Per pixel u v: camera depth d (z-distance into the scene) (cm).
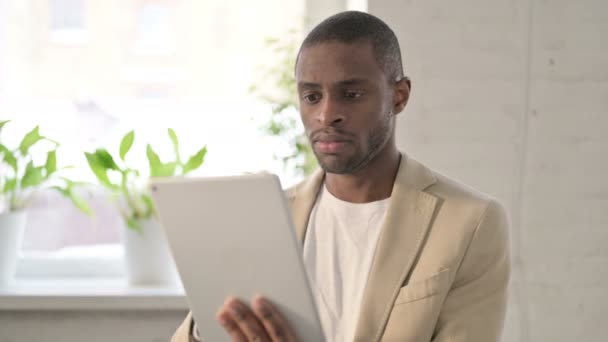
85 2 248
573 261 229
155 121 251
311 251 145
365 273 138
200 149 233
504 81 225
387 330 133
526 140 226
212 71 251
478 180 227
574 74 225
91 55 250
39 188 253
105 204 255
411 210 139
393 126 142
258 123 248
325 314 139
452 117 225
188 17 250
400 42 223
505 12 224
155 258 234
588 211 228
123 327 228
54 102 250
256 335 114
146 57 250
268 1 250
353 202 145
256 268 112
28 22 248
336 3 252
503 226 141
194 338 134
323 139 132
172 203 115
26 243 253
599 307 230
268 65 250
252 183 108
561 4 224
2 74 248
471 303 136
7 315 226
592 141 227
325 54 131
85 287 234
